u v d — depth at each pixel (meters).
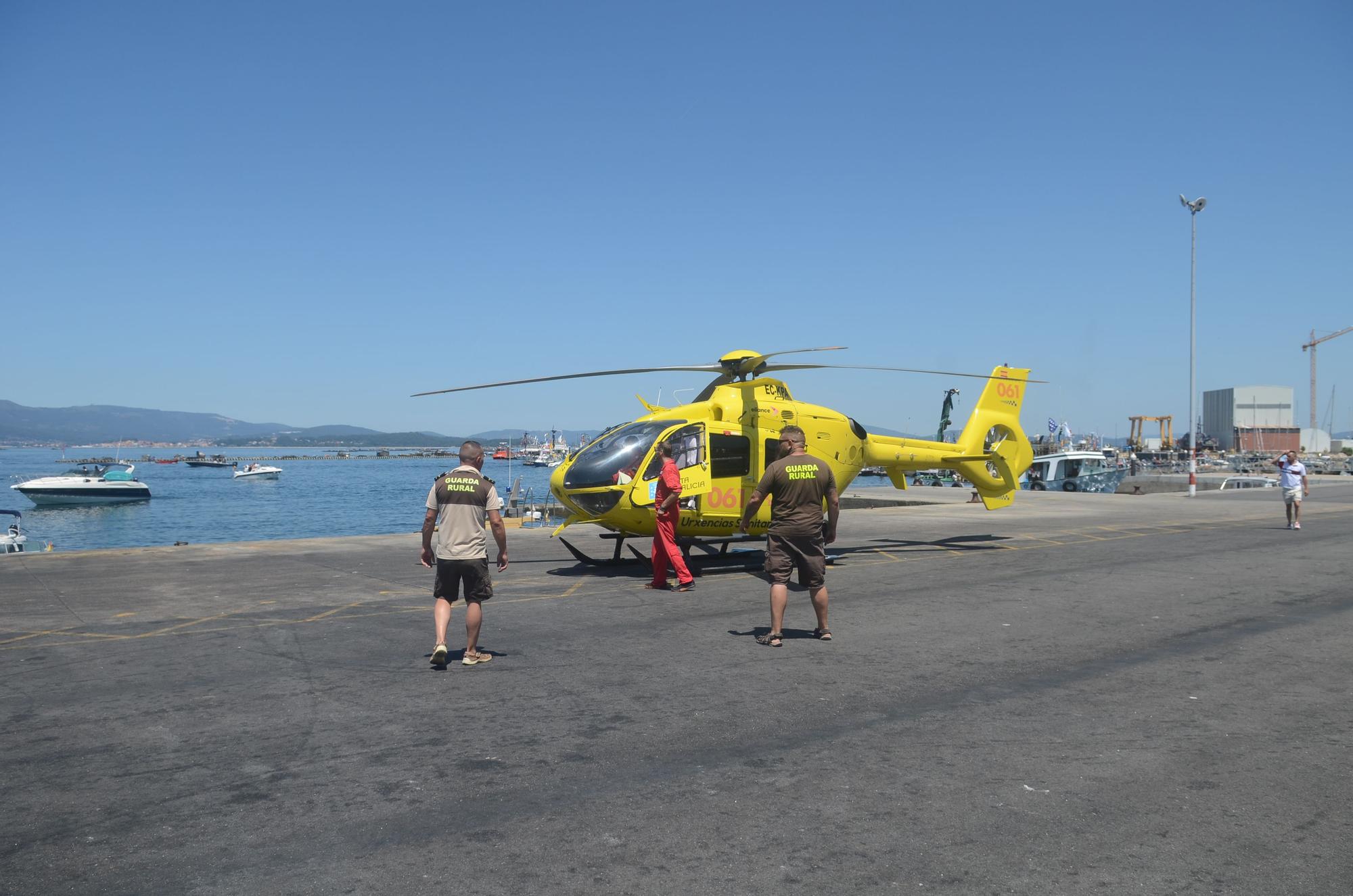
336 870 3.49
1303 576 11.61
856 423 13.80
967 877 3.41
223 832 3.84
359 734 5.19
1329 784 4.36
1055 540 16.67
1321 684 6.25
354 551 14.98
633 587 10.96
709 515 11.93
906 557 14.02
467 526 6.82
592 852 3.64
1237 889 3.31
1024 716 5.51
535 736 5.13
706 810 4.07
